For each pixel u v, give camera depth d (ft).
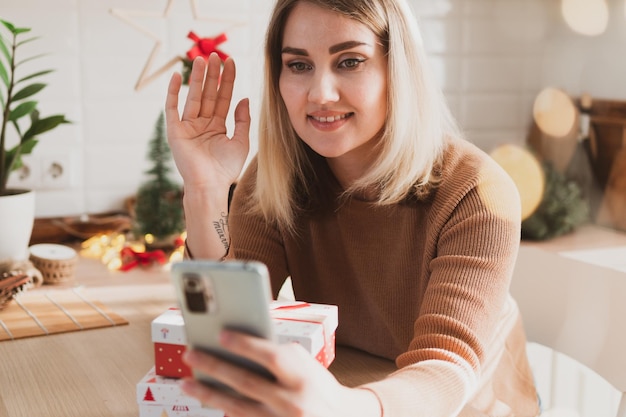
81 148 6.54
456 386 2.64
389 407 2.37
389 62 3.27
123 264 5.44
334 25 3.15
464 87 7.69
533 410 4.16
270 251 3.98
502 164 7.13
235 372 2.04
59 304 4.46
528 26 7.82
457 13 7.54
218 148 3.65
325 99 3.17
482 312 2.93
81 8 6.36
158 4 6.57
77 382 3.31
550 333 4.71
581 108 7.45
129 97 6.61
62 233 6.21
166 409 2.72
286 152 3.76
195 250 3.58
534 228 6.61
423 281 3.47
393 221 3.60
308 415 2.02
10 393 3.20
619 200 7.02
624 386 4.14
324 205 3.82
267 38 3.51
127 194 6.73
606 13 7.20
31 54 6.28
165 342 2.75
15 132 6.31
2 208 4.71
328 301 3.95
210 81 3.66
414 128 3.37
